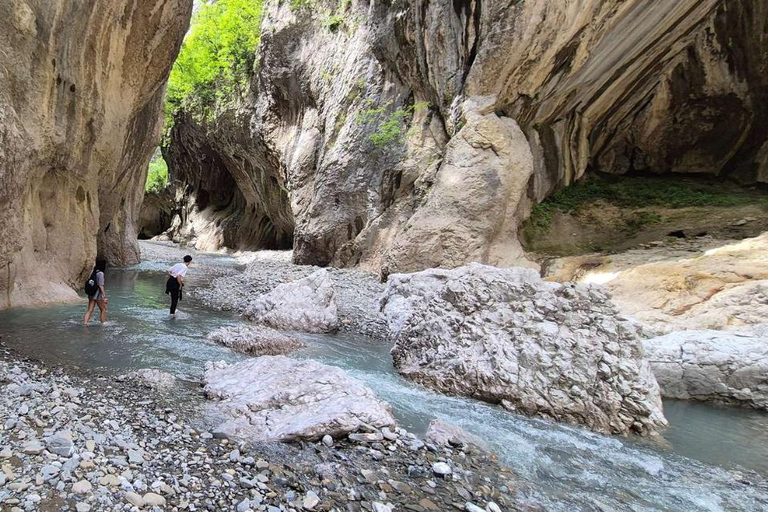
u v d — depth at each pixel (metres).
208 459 4.16
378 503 3.77
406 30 17.12
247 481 3.83
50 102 10.27
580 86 15.17
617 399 6.01
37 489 3.26
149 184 44.06
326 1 23.70
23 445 3.81
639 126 17.66
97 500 3.26
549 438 5.52
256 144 27.94
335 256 19.94
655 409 6.05
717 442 5.78
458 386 6.83
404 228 15.23
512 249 14.18
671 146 17.42
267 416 5.23
